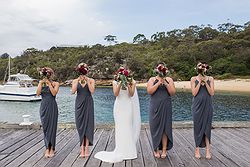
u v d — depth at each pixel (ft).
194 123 15.48
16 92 92.48
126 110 15.83
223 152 16.52
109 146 18.02
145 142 18.88
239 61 168.14
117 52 194.18
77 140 19.52
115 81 16.31
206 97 15.25
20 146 18.06
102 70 178.50
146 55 201.36
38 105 84.48
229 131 22.09
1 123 24.20
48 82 15.81
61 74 191.11
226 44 190.90
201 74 15.53
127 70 16.15
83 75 15.88
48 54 233.96
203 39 253.44
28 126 23.48
